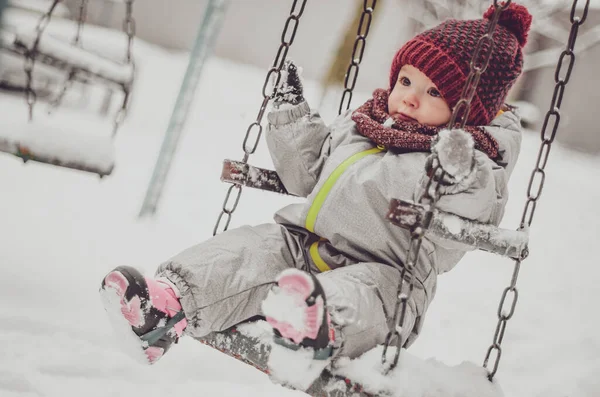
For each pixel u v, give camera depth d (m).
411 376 1.84
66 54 6.11
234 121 9.71
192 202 5.56
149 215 4.77
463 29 2.36
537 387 3.48
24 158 2.46
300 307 1.70
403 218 1.80
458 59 2.29
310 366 1.82
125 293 1.92
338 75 10.62
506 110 2.55
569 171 11.77
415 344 3.87
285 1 18.30
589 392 3.47
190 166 6.77
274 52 18.48
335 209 2.20
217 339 2.05
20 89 7.32
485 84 2.33
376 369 1.84
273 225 2.38
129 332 1.97
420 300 2.20
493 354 3.89
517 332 4.27
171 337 2.04
